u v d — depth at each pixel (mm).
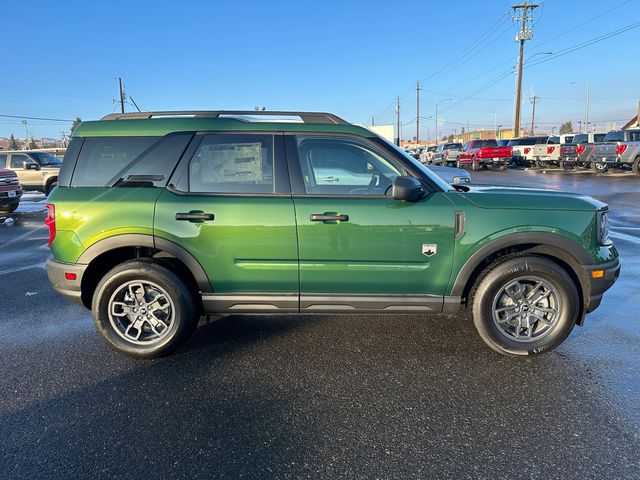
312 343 3953
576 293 3486
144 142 3619
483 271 3539
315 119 3734
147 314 3660
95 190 3588
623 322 4309
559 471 2375
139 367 3570
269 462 2473
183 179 3572
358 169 3602
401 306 3562
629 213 10867
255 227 3453
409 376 3369
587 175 22141
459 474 2363
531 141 32688
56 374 3471
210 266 3523
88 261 3559
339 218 3424
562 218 3432
